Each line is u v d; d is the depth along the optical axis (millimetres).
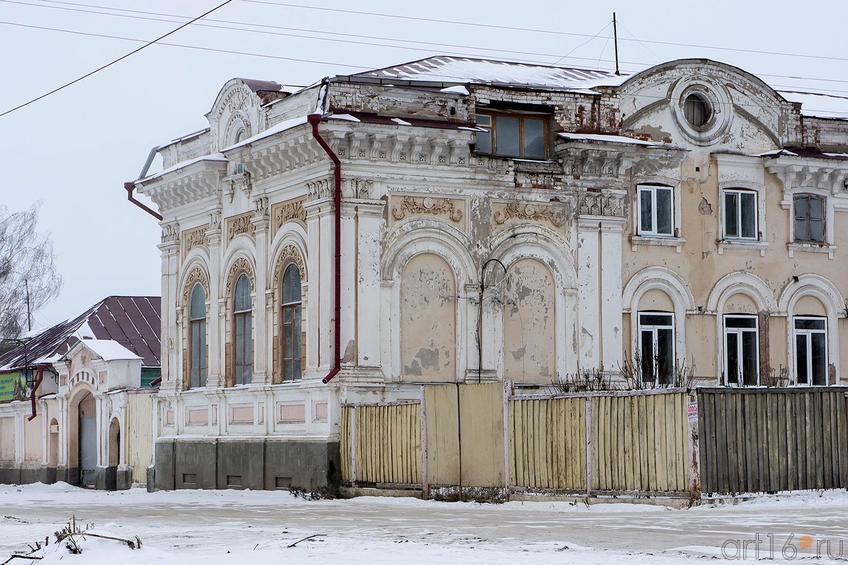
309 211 33469
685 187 36375
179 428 39531
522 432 27297
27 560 17172
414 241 33344
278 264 35031
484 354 33875
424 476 29422
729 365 36531
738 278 36719
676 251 36156
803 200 37625
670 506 24672
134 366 44938
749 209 37062
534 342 34500
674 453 24766
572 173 35125
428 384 33094
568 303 34875
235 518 24656
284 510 27078
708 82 36719
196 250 39344
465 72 36375
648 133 36000
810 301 37562
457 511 25594
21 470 51500
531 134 35125
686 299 36094
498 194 34312
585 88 35688
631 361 35312
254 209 36188
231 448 36500
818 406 25828
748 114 37156
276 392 34719
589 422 26078
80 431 47844
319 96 32812
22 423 51781
